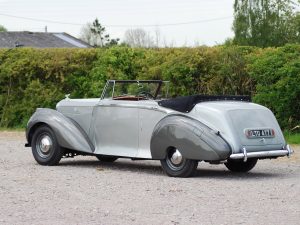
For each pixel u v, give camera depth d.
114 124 11.30
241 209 7.71
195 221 7.05
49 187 9.34
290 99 16.66
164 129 10.40
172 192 8.93
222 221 7.05
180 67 18.44
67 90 21.23
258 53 18.08
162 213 7.49
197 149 10.02
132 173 10.98
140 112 10.95
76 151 11.93
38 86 21.36
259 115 10.45
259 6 46.75
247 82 17.86
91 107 11.67
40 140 11.98
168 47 20.02
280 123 16.92
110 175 10.68
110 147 11.39
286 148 10.59
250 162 11.12
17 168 11.49
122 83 11.69
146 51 20.38
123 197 8.54
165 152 10.44
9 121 21.77
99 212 7.55
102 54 20.83
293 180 10.16
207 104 10.37
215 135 9.98
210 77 18.39
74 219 7.17
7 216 7.34
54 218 7.22
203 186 9.48
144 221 7.06
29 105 21.45
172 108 10.55
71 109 11.96
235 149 9.93
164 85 12.06
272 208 7.77
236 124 10.09
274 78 16.86
